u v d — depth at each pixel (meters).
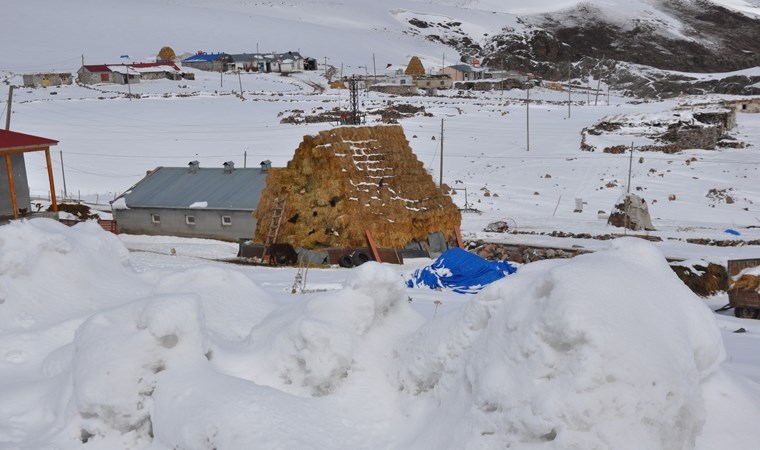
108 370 7.63
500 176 63.50
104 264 12.84
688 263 27.06
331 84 137.25
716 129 75.31
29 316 10.84
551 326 6.10
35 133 76.38
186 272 11.29
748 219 49.03
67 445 7.59
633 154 70.81
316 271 26.05
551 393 5.89
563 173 64.12
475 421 6.36
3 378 9.34
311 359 7.64
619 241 7.57
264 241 31.84
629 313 6.21
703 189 58.19
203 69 150.50
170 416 7.22
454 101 114.94
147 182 39.56
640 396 5.83
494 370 6.39
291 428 6.83
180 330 7.86
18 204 33.28
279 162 64.50
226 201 35.97
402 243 30.67
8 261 11.14
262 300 11.24
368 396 7.67
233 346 9.00
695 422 6.18
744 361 10.71
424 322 8.86
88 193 54.75
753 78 157.12
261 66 153.38
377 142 32.19
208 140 74.50
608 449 5.70
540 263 7.54
